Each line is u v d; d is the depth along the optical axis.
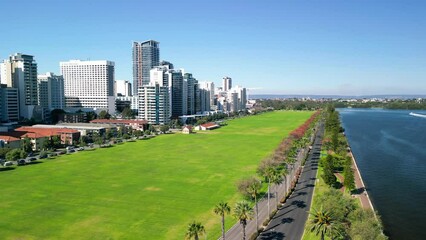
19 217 129.12
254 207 140.25
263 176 176.38
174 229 118.62
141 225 121.94
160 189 164.25
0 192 159.00
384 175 196.50
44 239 111.31
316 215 97.50
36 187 167.00
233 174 191.62
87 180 180.12
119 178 184.38
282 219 127.19
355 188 167.38
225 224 123.19
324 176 165.00
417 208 145.88
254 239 110.12
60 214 132.25
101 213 133.38
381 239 90.31
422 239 117.88
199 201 147.00
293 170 194.38
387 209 144.50
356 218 102.81
